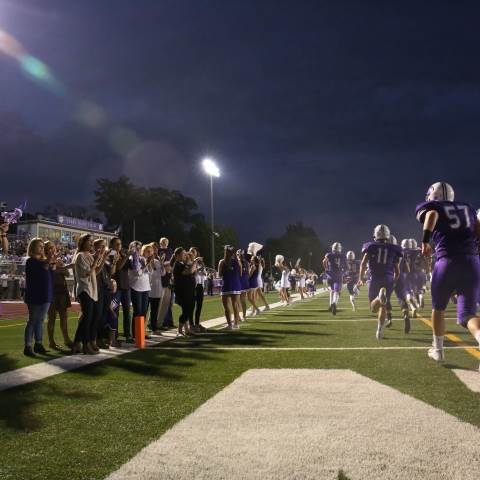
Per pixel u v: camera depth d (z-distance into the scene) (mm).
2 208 12328
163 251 11195
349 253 17016
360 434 3453
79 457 3178
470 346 7430
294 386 4879
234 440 3393
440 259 5531
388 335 9023
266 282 38969
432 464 2924
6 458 3182
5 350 8102
